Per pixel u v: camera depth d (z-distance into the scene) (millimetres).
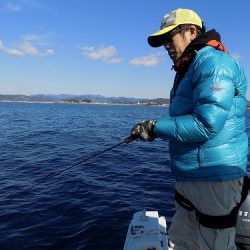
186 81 2666
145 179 10625
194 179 2650
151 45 3018
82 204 8031
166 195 8852
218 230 2639
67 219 7133
